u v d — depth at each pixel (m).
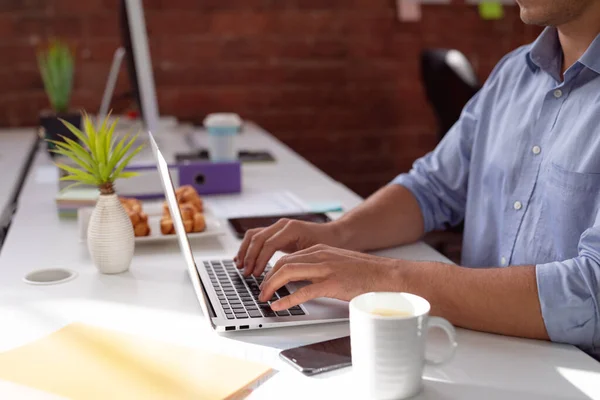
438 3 3.72
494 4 3.77
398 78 3.75
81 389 0.85
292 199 1.88
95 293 1.20
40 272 1.30
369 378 0.84
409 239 1.51
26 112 3.38
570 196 1.23
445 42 3.77
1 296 1.19
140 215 1.48
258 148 2.67
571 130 1.27
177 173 1.91
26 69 3.35
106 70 3.41
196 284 1.05
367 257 1.12
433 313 1.06
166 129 3.04
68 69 2.64
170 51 3.49
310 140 3.72
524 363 0.95
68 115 2.43
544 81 1.39
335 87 3.69
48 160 2.46
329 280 1.06
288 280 1.08
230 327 1.04
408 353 0.83
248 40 3.55
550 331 1.01
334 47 3.65
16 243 1.50
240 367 0.92
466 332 1.05
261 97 3.62
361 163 3.80
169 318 1.09
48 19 3.33
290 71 3.63
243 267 1.31
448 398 0.85
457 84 3.00
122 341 1.00
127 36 2.39
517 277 1.04
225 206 1.81
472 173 1.50
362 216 1.46
